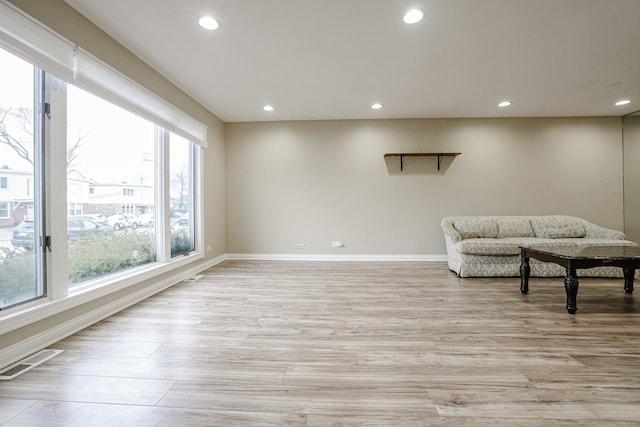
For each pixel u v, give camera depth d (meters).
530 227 4.35
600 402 1.32
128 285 2.64
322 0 2.04
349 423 1.20
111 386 1.45
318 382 1.49
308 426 1.18
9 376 1.53
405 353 1.78
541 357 1.73
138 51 2.70
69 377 1.53
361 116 4.75
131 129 2.87
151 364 1.66
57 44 1.91
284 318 2.36
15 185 1.78
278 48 2.68
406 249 4.91
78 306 2.14
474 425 1.18
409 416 1.24
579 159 4.75
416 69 3.11
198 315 2.43
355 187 4.94
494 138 4.81
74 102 2.22
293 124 4.98
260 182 5.01
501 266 3.74
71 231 2.20
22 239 1.81
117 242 2.69
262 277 3.77
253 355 1.76
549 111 4.51
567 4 2.11
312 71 3.14
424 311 2.52
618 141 4.71
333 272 4.07
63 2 2.00
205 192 4.30
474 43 2.62
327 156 4.95
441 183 4.87
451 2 2.08
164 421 1.21
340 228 4.96
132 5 2.07
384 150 4.90
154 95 2.99
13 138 1.77
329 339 1.98
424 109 4.41
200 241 4.15
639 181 4.61
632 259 2.41
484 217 4.48
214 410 1.28
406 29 2.40
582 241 3.79
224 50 2.71
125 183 2.79
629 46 2.68
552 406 1.29
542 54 2.82
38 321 1.83
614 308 2.58
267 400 1.35
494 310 2.54
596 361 1.68
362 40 2.56
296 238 5.00
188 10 2.14
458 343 1.91
